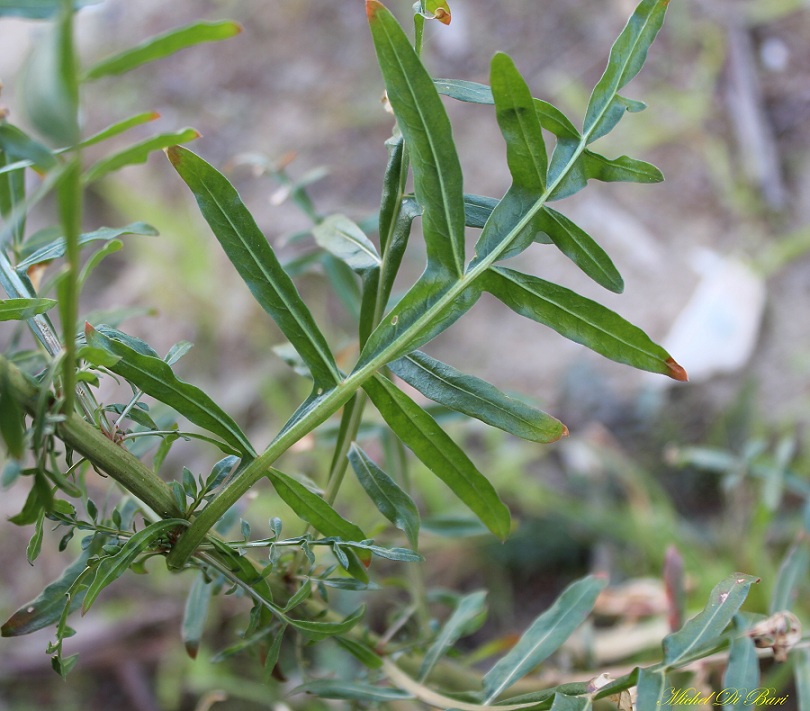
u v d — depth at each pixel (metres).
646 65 0.81
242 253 0.29
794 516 0.57
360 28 0.88
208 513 0.29
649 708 0.29
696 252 0.73
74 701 0.57
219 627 0.57
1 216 0.33
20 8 0.25
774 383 0.66
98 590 0.28
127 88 0.87
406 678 0.33
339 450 0.32
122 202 0.75
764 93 0.79
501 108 0.29
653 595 0.49
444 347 0.72
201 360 0.72
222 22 0.24
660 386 0.66
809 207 0.73
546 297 0.29
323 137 0.82
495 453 0.63
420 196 0.29
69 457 0.28
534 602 0.59
